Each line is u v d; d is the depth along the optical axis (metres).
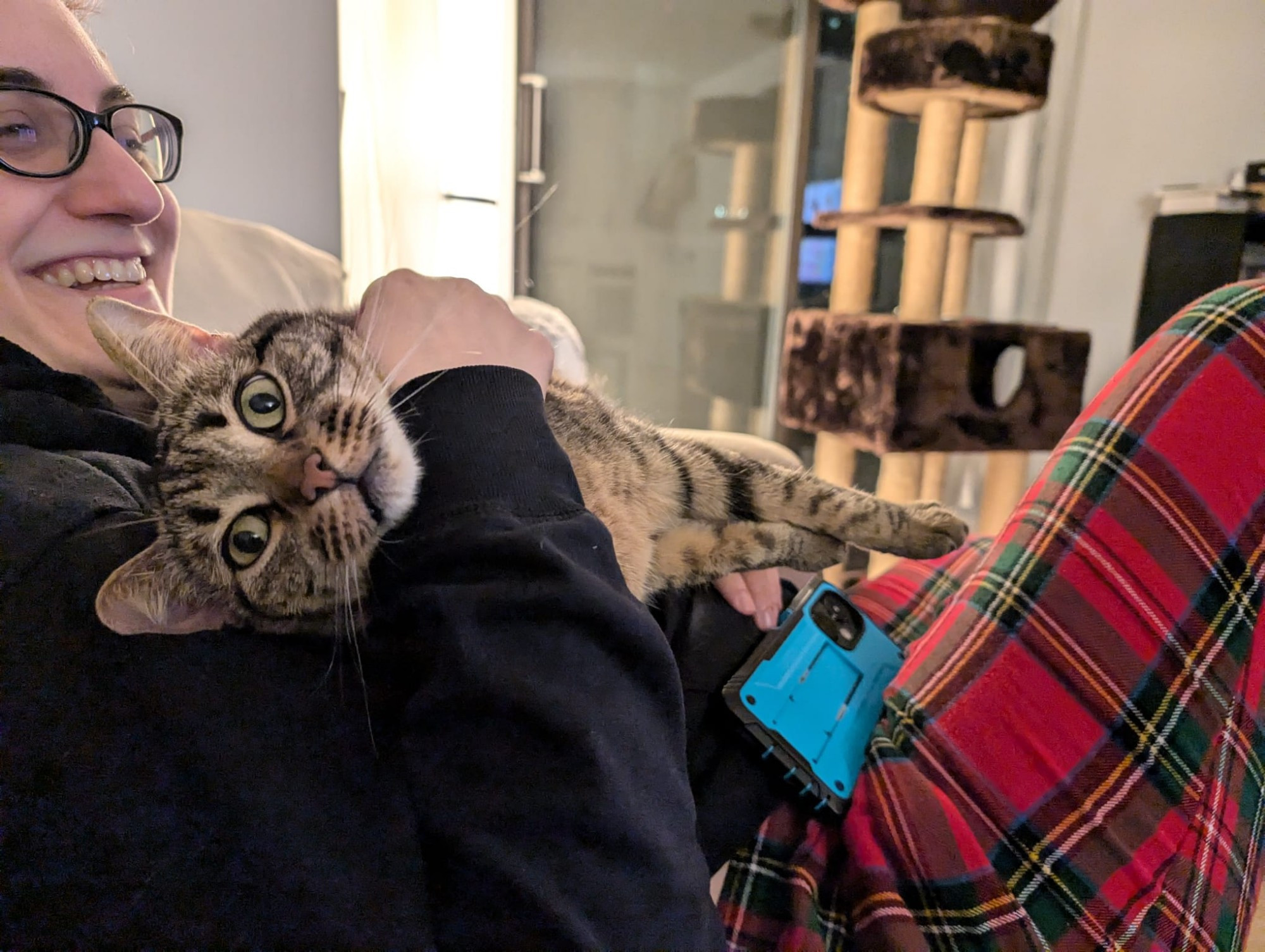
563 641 0.52
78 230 0.78
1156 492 0.77
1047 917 0.70
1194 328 0.81
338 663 0.58
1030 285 2.84
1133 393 0.82
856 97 2.34
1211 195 2.35
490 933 0.45
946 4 2.12
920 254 2.17
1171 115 2.66
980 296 2.99
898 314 2.31
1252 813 0.77
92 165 0.77
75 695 0.51
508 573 0.53
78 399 0.75
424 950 0.47
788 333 2.54
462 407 0.61
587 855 0.47
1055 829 0.73
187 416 0.72
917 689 0.82
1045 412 2.18
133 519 0.61
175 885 0.47
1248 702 0.77
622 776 0.50
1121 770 0.73
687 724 0.79
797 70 2.62
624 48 2.51
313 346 0.73
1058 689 0.75
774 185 2.76
